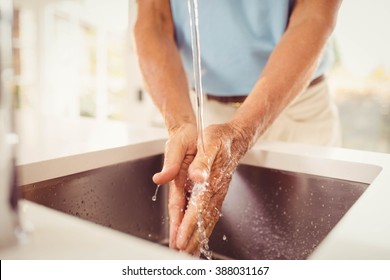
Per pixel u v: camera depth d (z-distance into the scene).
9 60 0.26
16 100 0.27
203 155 0.51
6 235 0.26
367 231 0.34
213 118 1.00
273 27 0.88
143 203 0.74
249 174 0.71
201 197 0.51
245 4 0.88
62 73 2.59
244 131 0.59
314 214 0.65
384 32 1.93
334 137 1.10
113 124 0.96
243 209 0.72
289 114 1.02
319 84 1.02
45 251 0.27
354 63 2.04
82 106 2.58
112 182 0.68
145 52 0.81
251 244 0.71
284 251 0.68
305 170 0.66
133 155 0.72
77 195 0.62
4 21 0.26
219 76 0.97
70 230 0.30
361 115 2.12
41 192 0.57
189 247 0.48
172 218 0.53
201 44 0.96
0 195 0.26
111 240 0.29
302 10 0.77
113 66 2.44
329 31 0.73
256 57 0.93
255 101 0.63
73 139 0.75
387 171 0.55
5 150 0.26
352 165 0.62
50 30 2.55
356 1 1.92
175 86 0.74
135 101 2.36
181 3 0.91
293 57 0.68
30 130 0.85
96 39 2.45
